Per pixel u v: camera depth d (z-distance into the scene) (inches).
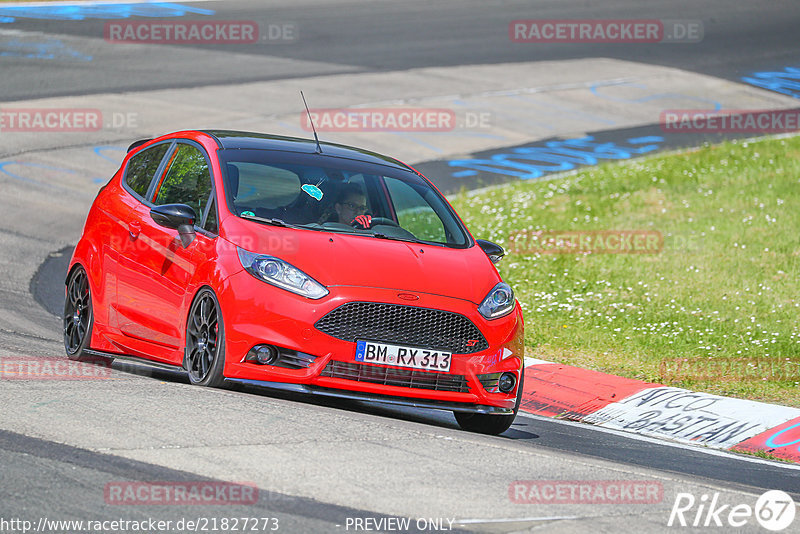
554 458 837.2
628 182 2613.2
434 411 1159.0
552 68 4151.1
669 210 2345.0
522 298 1745.8
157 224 1081.4
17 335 1294.3
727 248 2039.9
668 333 1536.7
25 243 1936.5
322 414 877.8
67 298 1205.7
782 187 2512.3
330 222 1042.7
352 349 934.4
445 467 766.5
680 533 671.1
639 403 1221.1
